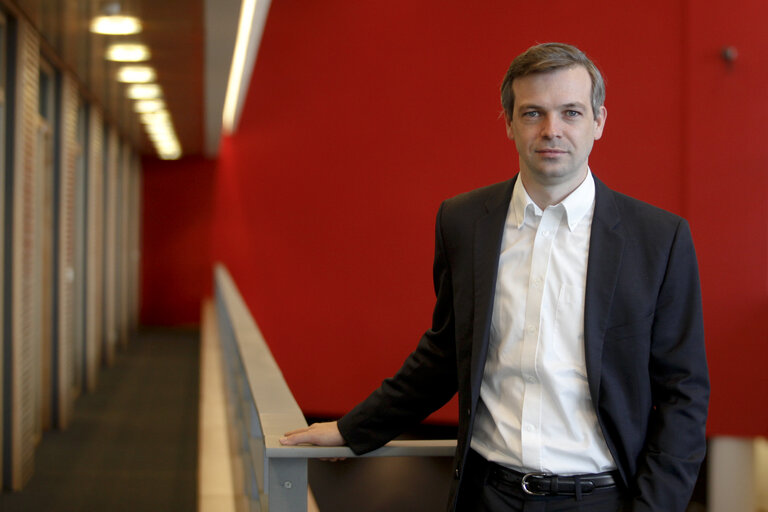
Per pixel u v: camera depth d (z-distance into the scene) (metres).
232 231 9.48
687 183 6.09
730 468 6.18
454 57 6.85
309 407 7.55
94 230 7.77
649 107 6.21
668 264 1.36
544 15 6.50
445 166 6.90
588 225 1.41
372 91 7.23
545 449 1.38
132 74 6.59
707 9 6.00
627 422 1.36
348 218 7.38
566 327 1.38
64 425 6.28
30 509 4.29
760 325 5.99
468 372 1.47
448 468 1.75
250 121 8.38
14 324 4.54
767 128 5.93
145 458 5.44
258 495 2.24
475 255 1.47
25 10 4.58
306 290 7.60
